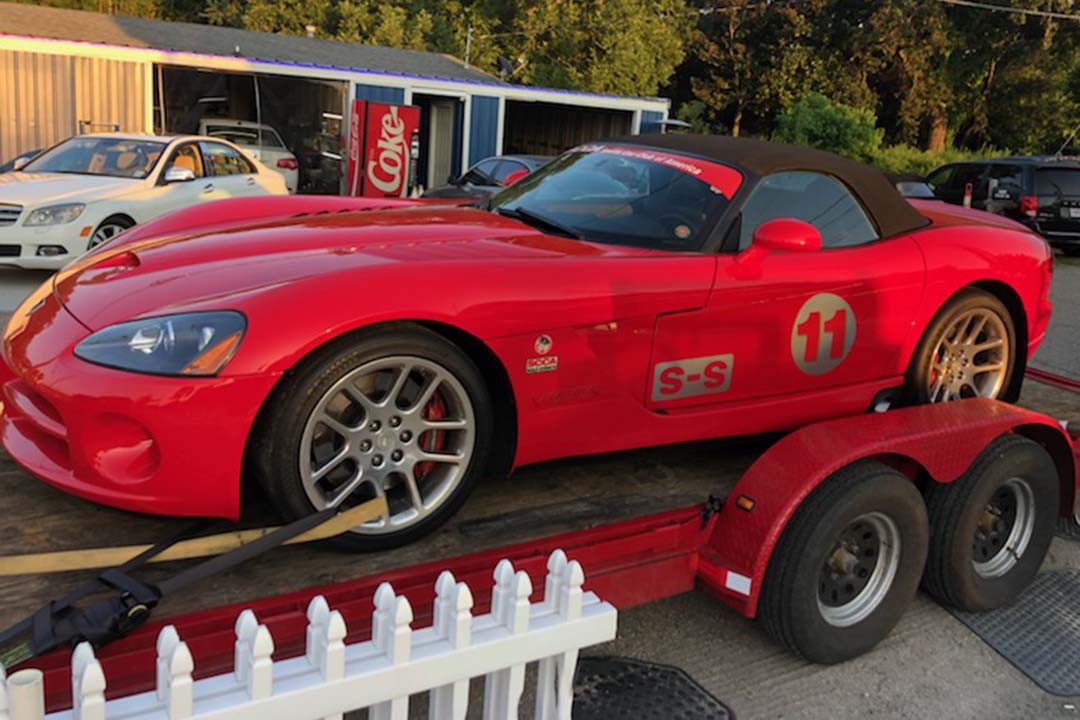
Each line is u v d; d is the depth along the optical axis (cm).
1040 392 498
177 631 199
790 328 325
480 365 271
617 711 264
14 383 256
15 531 242
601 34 3628
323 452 248
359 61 2075
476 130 1933
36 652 180
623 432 297
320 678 175
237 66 1612
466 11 3700
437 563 235
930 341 371
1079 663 318
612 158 373
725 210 321
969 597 331
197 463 225
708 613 327
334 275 244
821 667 301
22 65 1437
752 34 4234
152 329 230
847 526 286
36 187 845
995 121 4147
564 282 272
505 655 197
